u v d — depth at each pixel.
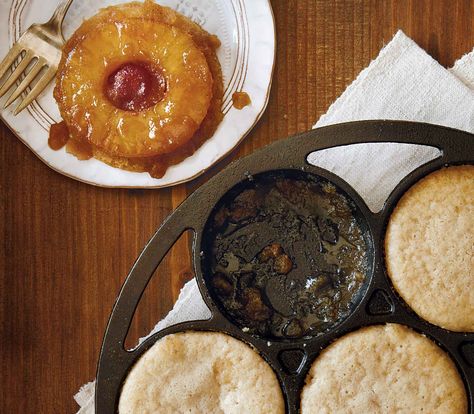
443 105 0.53
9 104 0.54
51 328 0.56
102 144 0.54
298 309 0.51
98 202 0.56
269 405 0.48
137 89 0.54
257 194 0.51
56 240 0.56
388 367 0.48
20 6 0.54
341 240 0.51
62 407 0.56
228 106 0.55
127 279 0.48
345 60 0.55
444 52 0.55
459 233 0.48
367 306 0.48
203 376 0.48
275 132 0.55
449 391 0.47
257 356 0.48
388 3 0.55
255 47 0.54
